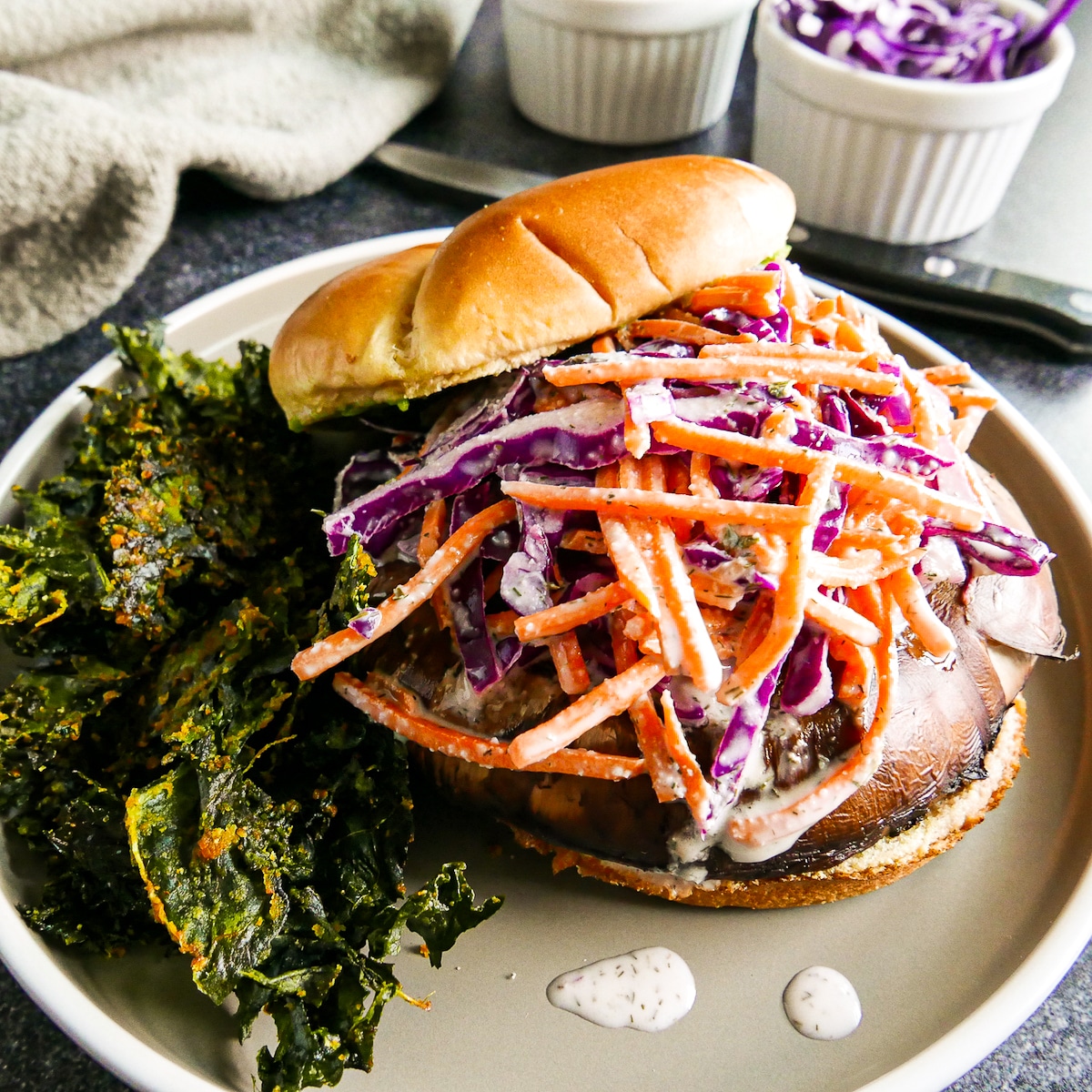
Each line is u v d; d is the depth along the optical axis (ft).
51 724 1.10
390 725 1.07
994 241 1.56
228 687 1.08
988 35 1.45
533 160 1.67
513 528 1.06
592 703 0.99
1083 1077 1.06
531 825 1.09
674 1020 1.06
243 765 1.06
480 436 1.07
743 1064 1.04
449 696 1.07
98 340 1.47
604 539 1.01
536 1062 1.05
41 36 1.48
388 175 1.65
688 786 1.00
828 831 1.05
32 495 1.18
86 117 1.39
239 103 1.57
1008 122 1.42
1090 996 1.09
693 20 1.54
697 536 1.02
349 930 1.04
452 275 1.09
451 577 1.07
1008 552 1.06
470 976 1.08
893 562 1.02
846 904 1.11
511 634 1.05
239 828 1.04
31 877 1.08
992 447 1.28
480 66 1.84
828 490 0.99
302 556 1.18
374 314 1.12
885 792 1.06
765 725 1.04
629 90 1.61
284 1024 1.01
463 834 1.14
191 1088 0.99
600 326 1.09
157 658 1.14
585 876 1.12
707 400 1.04
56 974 1.02
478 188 1.58
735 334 1.08
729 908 1.11
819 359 1.04
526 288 1.08
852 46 1.45
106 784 1.10
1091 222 1.60
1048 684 1.19
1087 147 1.73
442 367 1.08
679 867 1.07
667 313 1.11
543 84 1.65
